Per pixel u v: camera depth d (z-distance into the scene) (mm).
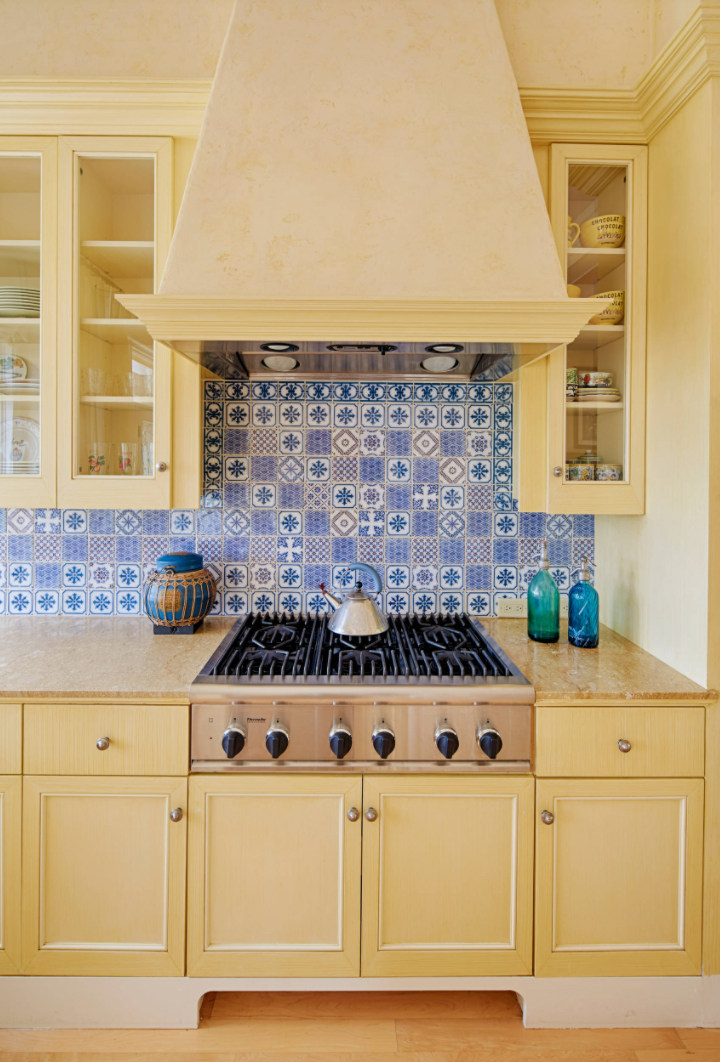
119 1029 1376
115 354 1632
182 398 1624
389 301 1285
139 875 1347
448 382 1894
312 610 1938
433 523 1935
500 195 1359
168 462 1609
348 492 1925
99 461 1635
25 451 1634
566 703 1340
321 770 1342
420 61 1386
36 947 1351
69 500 1603
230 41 1382
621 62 1729
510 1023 1419
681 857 1376
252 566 1935
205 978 1361
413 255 1333
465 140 1370
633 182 1581
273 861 1351
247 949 1354
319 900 1356
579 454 1648
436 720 1338
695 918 1381
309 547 1936
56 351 1586
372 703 1332
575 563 1952
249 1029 1395
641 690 1347
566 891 1371
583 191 1643
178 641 1674
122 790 1332
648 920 1382
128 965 1354
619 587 1792
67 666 1461
